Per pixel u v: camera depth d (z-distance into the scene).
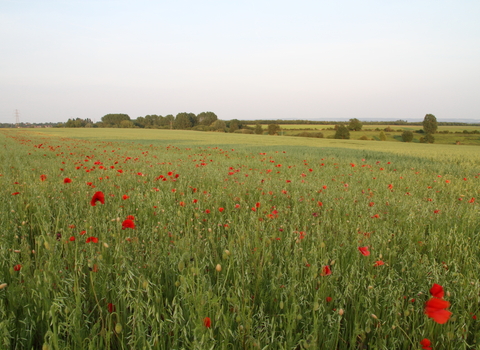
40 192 4.42
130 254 2.37
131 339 1.54
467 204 5.11
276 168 11.04
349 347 1.77
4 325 1.46
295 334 1.74
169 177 6.43
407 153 23.50
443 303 1.41
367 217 3.86
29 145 20.67
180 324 1.62
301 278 2.10
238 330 1.59
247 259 2.37
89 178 6.43
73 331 1.60
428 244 3.15
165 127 122.56
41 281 1.80
